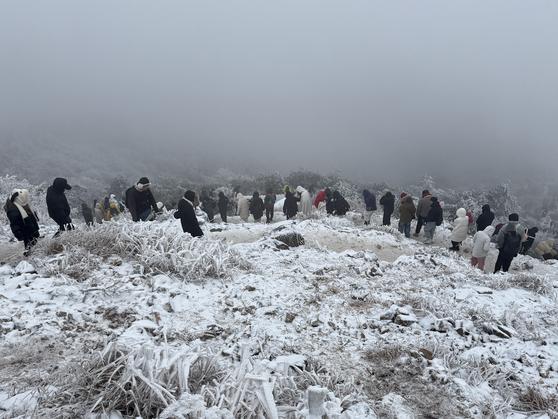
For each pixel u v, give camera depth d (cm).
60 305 575
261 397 347
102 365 394
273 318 604
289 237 1061
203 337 533
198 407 329
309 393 349
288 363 454
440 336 573
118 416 351
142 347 387
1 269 664
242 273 762
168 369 369
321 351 526
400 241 1383
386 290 742
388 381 463
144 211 1061
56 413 358
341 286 739
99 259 724
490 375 481
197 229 909
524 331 608
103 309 578
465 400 430
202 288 679
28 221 793
